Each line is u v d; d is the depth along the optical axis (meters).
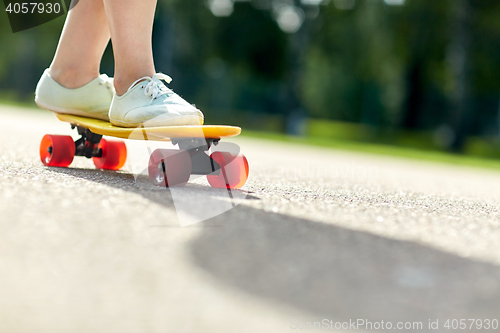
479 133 18.05
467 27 14.36
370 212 1.46
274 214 1.30
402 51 15.73
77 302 0.68
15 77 23.28
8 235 0.95
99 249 0.90
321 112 24.27
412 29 14.92
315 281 0.80
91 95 2.16
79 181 1.62
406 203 1.82
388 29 15.08
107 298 0.70
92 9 2.12
